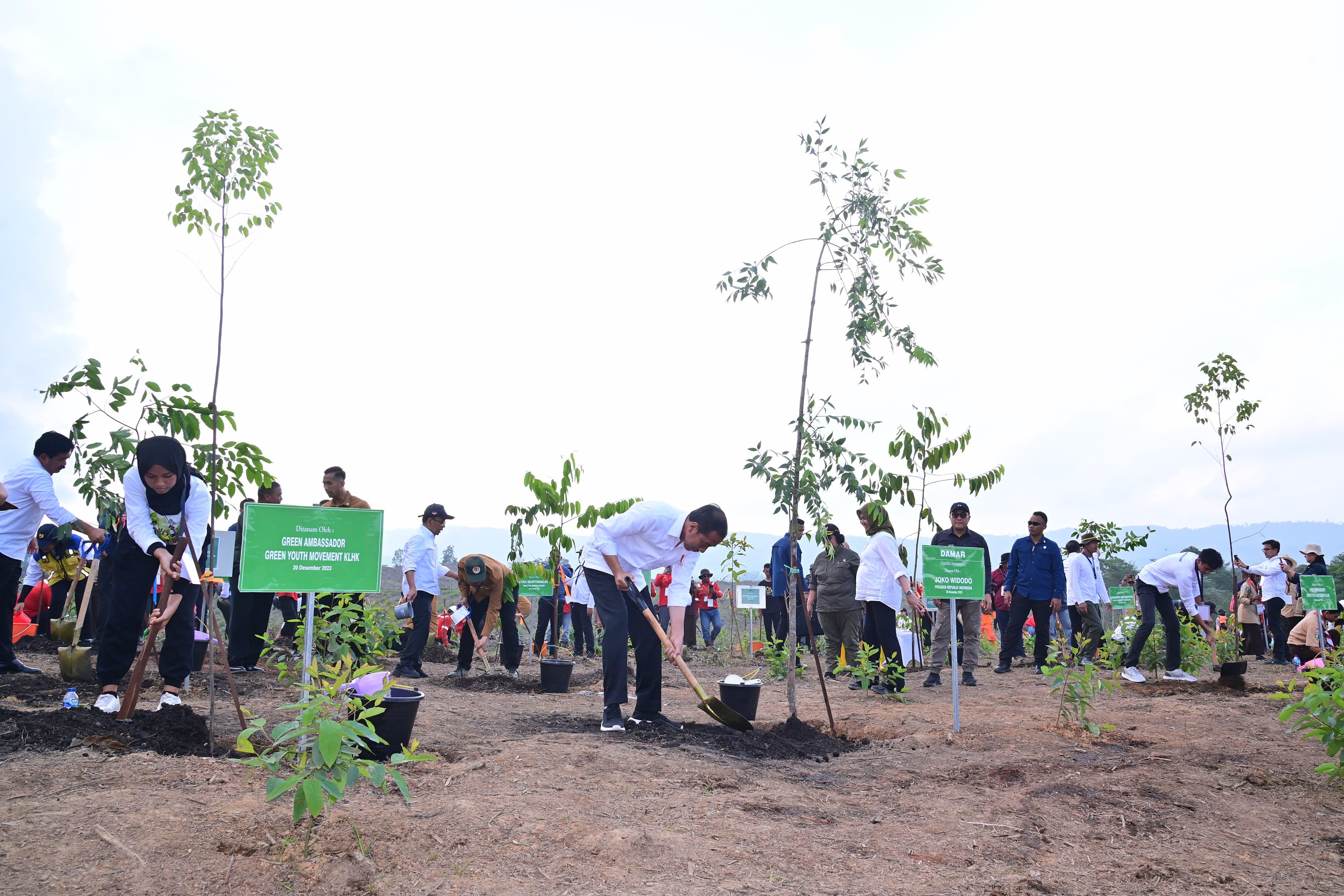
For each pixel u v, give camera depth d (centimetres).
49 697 560
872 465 595
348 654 368
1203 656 972
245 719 428
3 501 646
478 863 269
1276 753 513
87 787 314
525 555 979
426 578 834
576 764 409
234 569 787
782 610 1251
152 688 630
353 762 272
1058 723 605
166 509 491
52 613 966
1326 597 1091
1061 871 304
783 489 586
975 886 284
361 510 404
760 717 663
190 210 502
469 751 437
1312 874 315
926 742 549
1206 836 352
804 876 282
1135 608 978
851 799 395
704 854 293
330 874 252
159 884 236
